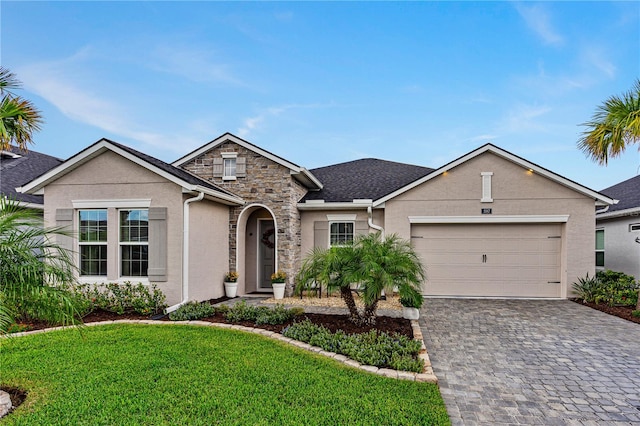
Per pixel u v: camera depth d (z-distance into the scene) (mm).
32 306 4387
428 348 6773
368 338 6551
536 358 6242
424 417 3975
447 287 12523
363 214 13289
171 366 5363
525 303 11211
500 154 12055
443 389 4965
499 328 8219
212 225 11523
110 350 6027
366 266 7160
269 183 12500
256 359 5688
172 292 9812
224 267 12359
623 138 9609
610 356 6355
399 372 5227
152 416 3916
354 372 5246
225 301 11391
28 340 6574
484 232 12414
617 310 9891
